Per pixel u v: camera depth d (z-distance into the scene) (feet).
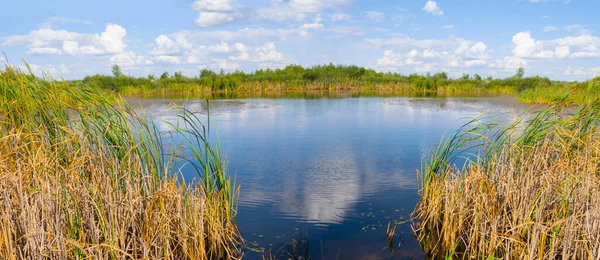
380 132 52.80
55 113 20.29
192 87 153.17
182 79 167.02
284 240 20.27
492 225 16.70
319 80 182.60
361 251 19.10
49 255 13.71
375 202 25.45
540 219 15.85
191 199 19.11
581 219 15.31
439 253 18.98
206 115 72.08
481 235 16.98
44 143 17.63
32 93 19.95
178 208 17.76
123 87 131.95
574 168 17.47
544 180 17.49
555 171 17.98
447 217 19.40
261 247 19.60
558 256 15.87
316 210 24.09
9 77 19.84
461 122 61.21
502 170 19.43
